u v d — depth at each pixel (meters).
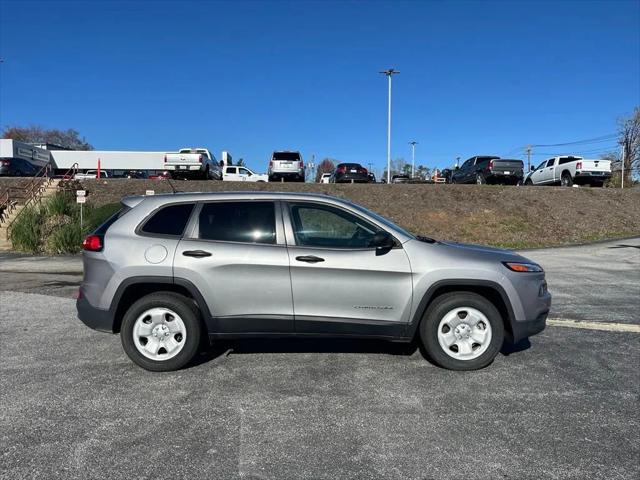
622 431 3.63
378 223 4.84
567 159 27.45
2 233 18.64
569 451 3.35
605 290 9.16
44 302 8.16
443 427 3.68
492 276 4.70
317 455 3.31
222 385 4.49
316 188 22.75
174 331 4.79
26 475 3.07
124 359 5.20
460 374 4.73
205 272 4.68
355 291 4.68
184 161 28.81
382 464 3.20
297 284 4.68
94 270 4.82
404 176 52.91
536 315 4.82
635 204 22.31
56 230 17.09
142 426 3.71
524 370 4.85
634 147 62.66
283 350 5.45
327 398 4.20
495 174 26.12
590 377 4.67
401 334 4.74
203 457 3.29
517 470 3.12
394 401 4.14
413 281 4.68
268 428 3.68
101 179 23.67
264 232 4.80
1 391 4.36
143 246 4.77
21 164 32.28
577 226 19.72
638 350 5.48
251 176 40.44
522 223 19.58
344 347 5.55
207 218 4.87
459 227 18.97
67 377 4.69
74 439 3.52
